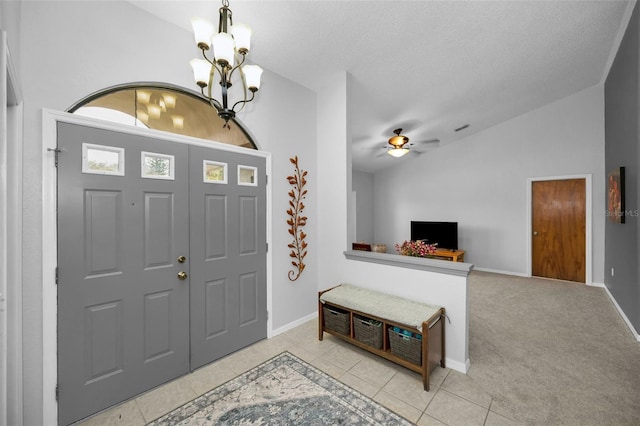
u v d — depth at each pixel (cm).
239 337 248
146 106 209
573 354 237
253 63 262
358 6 207
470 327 294
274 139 279
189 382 204
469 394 187
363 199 718
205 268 225
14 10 137
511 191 522
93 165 173
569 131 464
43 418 155
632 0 253
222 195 236
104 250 176
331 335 278
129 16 189
